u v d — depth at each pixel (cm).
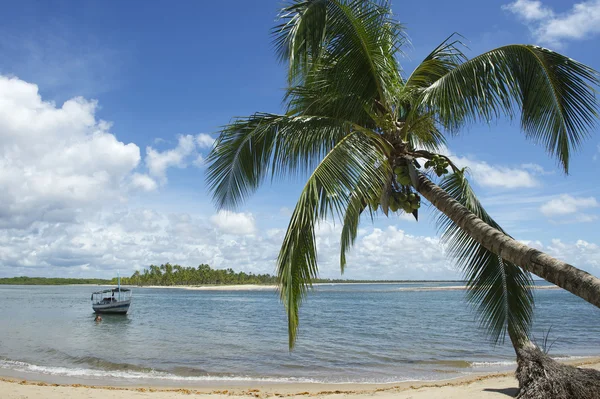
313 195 582
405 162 693
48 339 2528
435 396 929
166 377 1475
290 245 561
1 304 6600
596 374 712
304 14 632
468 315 4266
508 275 780
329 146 721
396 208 707
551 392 681
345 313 4753
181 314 4856
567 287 495
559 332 2814
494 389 938
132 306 6575
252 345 2258
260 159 744
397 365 1686
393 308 5622
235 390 1237
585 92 596
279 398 1080
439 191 673
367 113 734
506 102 642
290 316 553
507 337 2481
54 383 1343
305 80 770
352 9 650
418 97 702
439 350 2050
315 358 1859
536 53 603
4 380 1352
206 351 2059
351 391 1170
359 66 683
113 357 1884
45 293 12825
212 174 759
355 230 722
